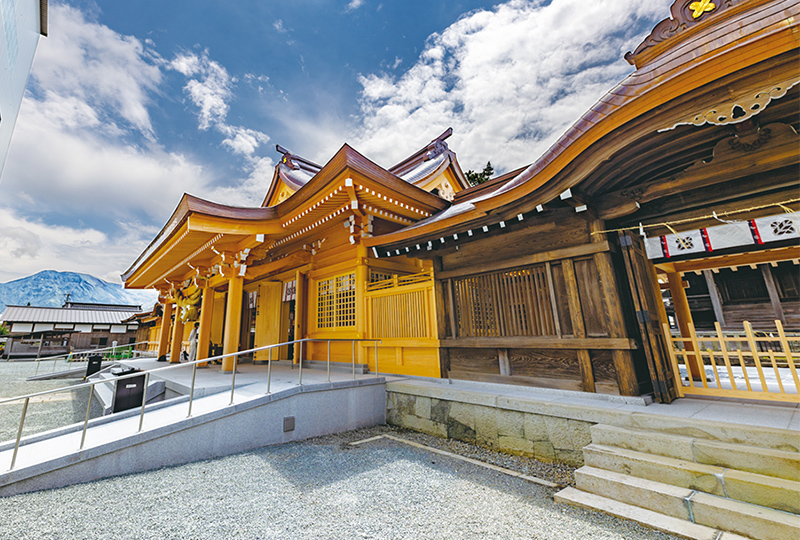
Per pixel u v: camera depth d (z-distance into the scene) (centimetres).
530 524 270
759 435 285
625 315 444
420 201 873
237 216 778
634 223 447
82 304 3875
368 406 587
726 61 290
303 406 518
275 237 862
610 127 364
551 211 511
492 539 250
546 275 509
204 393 541
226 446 441
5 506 297
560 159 415
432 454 439
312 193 759
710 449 290
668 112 332
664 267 606
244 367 969
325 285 939
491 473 376
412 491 330
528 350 522
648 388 445
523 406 429
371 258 841
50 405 847
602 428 353
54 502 307
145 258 1098
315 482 352
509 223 543
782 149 334
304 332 977
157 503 307
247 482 352
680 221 411
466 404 492
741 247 425
